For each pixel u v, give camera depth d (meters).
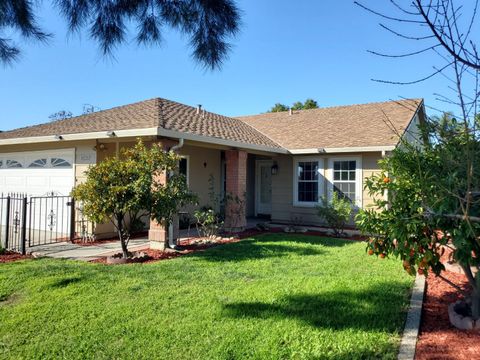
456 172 3.39
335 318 4.27
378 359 3.37
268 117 18.05
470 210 3.37
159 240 8.73
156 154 7.88
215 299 4.90
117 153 10.84
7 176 12.98
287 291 5.23
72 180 10.91
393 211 4.20
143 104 12.05
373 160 11.92
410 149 4.64
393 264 7.02
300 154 13.45
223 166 15.39
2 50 3.65
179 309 4.58
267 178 16.16
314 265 6.93
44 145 11.76
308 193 13.39
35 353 3.59
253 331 3.95
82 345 3.72
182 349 3.61
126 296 5.08
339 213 10.94
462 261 3.64
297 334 3.87
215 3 3.39
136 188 7.29
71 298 5.01
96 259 7.71
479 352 3.37
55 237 10.55
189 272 6.38
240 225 11.61
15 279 5.87
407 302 4.80
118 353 3.55
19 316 4.41
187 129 9.71
